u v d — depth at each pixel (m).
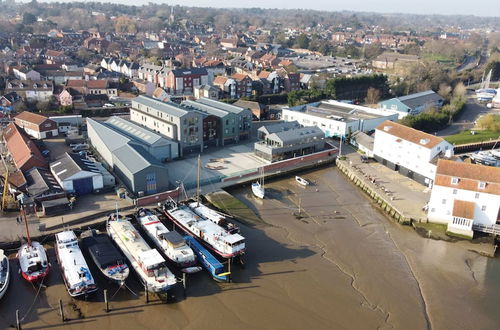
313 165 84.31
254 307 44.03
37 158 69.06
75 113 112.12
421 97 135.75
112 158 72.62
